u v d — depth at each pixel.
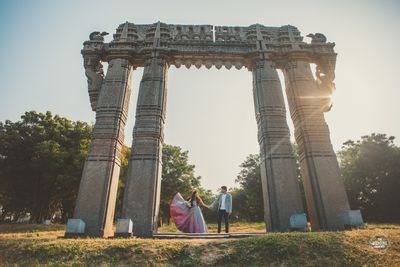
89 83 13.84
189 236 10.24
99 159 11.90
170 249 7.49
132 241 8.10
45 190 31.83
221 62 15.02
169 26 15.72
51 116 33.53
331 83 14.20
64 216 38.31
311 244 7.44
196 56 14.83
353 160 38.97
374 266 6.46
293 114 14.09
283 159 12.26
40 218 31.81
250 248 7.34
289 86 14.51
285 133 12.83
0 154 28.75
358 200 37.50
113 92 13.36
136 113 13.20
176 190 44.94
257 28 15.70
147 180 11.67
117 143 12.46
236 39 15.45
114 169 12.04
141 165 11.98
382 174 35.94
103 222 10.81
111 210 11.61
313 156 12.37
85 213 10.90
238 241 7.75
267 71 14.27
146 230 10.74
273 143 12.59
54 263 6.93
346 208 11.38
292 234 8.11
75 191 32.50
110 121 12.67
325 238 7.80
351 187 37.44
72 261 7.03
